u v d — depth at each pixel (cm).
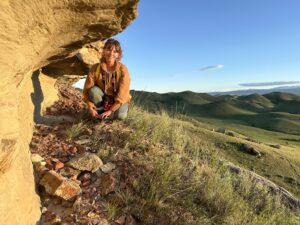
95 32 181
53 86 280
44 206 159
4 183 118
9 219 116
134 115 262
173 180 199
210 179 215
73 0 141
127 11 170
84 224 156
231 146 763
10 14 104
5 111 111
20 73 128
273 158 772
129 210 171
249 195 243
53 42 165
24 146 164
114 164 196
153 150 222
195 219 182
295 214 258
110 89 227
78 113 264
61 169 182
